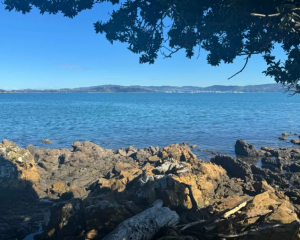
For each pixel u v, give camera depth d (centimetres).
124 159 2289
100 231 948
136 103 14425
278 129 4641
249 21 859
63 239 970
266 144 3356
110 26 1027
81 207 1046
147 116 7050
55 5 1035
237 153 2788
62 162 2080
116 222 949
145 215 903
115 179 1454
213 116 7062
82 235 966
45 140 3491
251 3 787
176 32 957
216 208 1100
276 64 956
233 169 1766
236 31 917
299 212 1045
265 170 1834
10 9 1028
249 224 870
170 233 838
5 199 1428
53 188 1583
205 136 3906
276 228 782
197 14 863
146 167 1628
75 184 1728
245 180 1638
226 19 838
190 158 2122
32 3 1030
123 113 7988
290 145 3300
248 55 951
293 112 8431
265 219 907
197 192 1231
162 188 1152
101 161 2167
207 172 1505
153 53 1060
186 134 4078
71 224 1004
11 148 1625
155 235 877
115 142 3478
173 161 1712
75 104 13388
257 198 1059
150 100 18712
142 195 1132
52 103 14438
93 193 1395
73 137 3859
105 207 962
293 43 920
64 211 1009
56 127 4891
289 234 745
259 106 11731
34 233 1115
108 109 9762
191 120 6050
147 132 4284
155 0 967
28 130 4531
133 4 1016
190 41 945
